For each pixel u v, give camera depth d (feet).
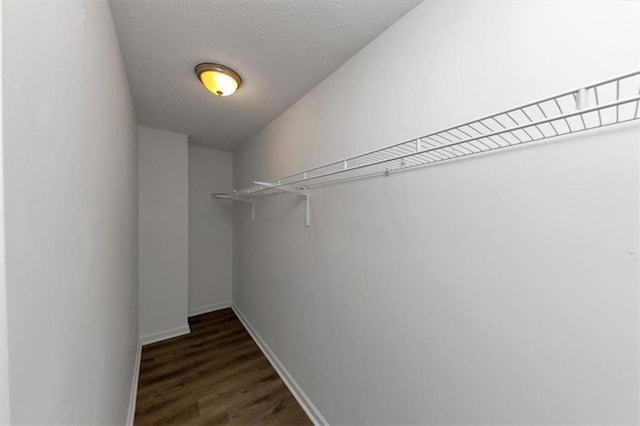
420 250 2.98
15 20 1.07
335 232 4.44
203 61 4.29
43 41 1.35
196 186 9.95
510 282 2.20
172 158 8.20
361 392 3.86
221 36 3.67
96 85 2.52
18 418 1.08
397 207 3.27
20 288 1.11
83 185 2.10
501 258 2.26
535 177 2.05
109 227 3.23
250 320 8.66
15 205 1.07
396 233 3.28
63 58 1.65
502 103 2.26
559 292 1.92
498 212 2.28
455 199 2.62
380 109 3.54
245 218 9.29
